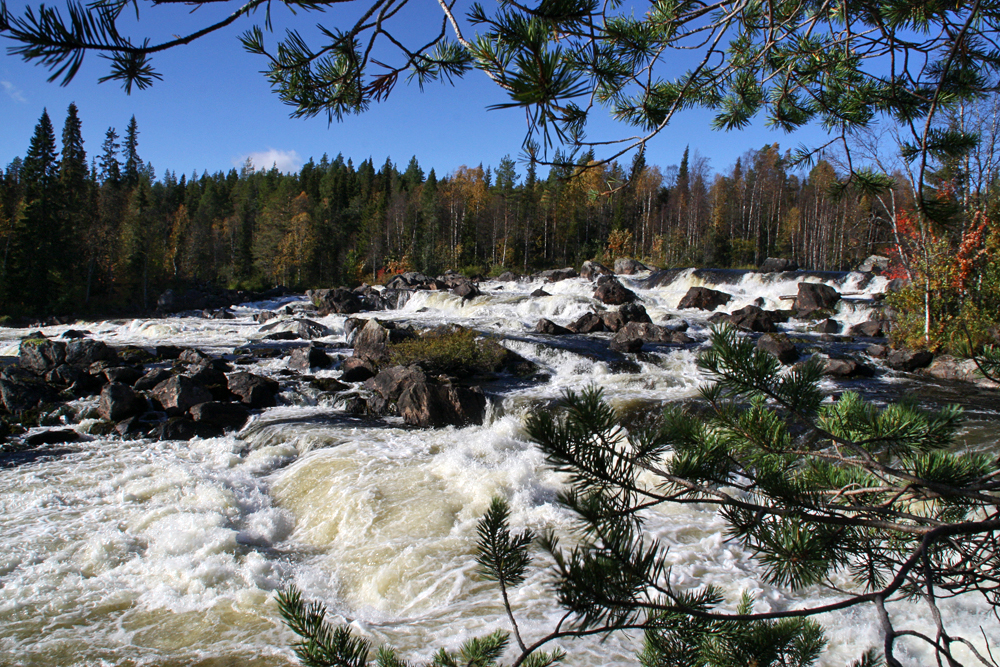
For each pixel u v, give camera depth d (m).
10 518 7.09
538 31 1.46
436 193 65.44
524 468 7.80
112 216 51.66
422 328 19.31
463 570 5.62
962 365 13.03
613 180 2.40
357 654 1.74
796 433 1.91
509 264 58.28
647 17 2.36
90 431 10.83
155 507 7.43
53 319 35.19
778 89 2.81
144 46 1.43
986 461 1.64
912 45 2.25
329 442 9.55
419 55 2.17
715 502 1.49
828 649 4.14
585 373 14.44
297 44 2.10
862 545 1.72
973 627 4.21
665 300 26.97
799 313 21.98
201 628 4.91
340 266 66.44
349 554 6.24
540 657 2.02
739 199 58.09
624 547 1.32
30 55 1.35
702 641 1.70
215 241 71.81
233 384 12.78
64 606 5.27
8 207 47.69
